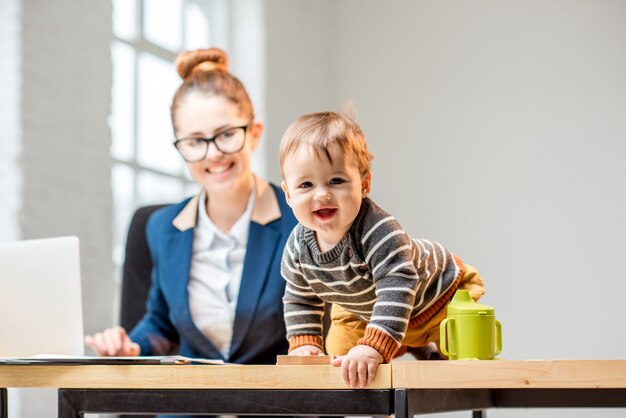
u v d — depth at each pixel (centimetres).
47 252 177
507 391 176
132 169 409
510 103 500
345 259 139
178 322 224
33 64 331
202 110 220
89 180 357
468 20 518
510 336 480
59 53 345
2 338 175
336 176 132
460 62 517
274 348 221
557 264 475
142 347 228
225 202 226
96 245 358
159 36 440
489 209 496
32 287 176
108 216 366
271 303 218
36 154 330
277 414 125
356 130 137
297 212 134
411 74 530
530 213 485
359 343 127
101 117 366
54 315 175
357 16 550
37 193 329
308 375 124
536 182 487
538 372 117
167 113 437
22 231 322
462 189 504
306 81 529
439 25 526
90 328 351
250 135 229
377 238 136
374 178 529
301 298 152
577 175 478
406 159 523
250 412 127
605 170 473
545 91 493
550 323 472
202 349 223
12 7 326
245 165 224
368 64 543
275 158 493
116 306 390
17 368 138
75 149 351
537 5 502
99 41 368
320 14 550
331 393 123
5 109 324
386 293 132
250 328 218
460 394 147
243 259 226
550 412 461
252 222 223
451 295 164
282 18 509
